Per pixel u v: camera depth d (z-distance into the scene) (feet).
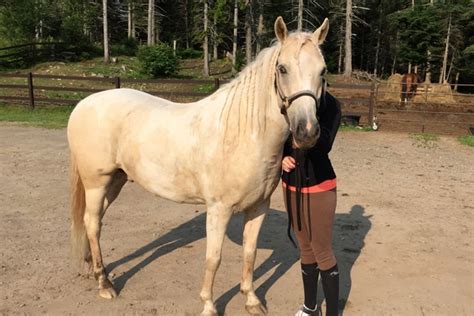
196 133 9.37
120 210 17.53
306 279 9.81
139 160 10.29
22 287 11.46
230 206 9.30
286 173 9.17
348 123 39.17
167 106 10.61
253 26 81.35
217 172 9.05
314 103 7.48
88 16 123.95
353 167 24.89
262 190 9.19
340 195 19.69
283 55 7.85
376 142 32.60
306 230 9.24
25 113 41.45
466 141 32.58
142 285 11.80
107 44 96.78
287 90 7.74
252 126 8.65
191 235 15.23
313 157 8.73
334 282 9.20
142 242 14.57
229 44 125.70
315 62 7.61
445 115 44.55
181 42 151.64
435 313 10.67
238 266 13.00
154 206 18.11
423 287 11.88
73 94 53.21
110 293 11.11
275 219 16.88
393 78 55.47
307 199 8.88
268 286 11.94
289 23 97.81
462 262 13.38
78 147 11.08
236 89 9.13
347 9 88.43
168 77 84.69
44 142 29.71
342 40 115.14
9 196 18.71
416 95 52.08
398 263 13.26
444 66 90.12
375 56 127.34
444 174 23.72
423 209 18.03
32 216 16.51
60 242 14.29
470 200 19.29
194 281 12.06
